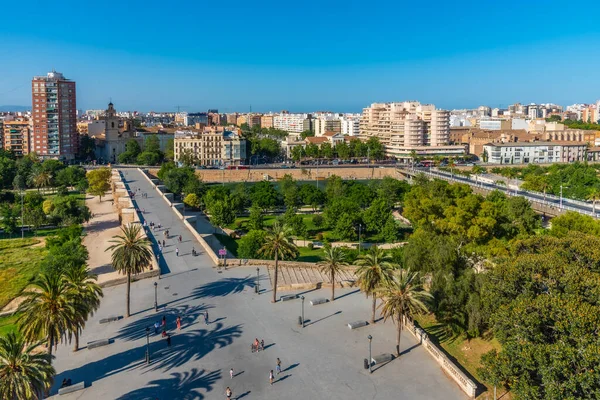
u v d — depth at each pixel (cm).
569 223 12950
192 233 16125
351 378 7469
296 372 7612
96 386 7200
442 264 10606
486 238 14238
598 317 6178
